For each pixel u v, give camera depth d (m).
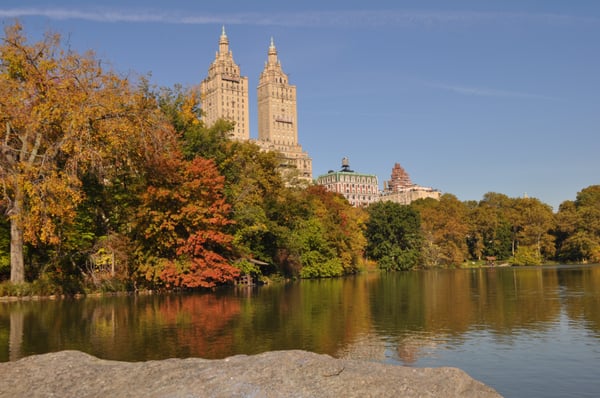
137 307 28.72
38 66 32.72
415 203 156.12
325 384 8.84
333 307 28.95
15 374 10.13
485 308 28.20
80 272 38.06
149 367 10.12
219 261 42.75
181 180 40.25
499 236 127.31
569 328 20.92
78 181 31.80
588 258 120.12
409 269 100.00
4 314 25.33
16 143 34.28
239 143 55.38
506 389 12.32
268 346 16.88
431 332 19.94
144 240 40.03
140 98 36.56
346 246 80.00
